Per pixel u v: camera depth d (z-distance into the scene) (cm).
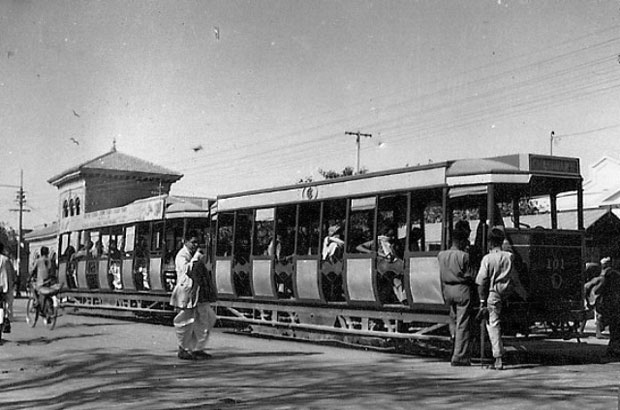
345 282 1595
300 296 1745
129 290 2581
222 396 941
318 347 1628
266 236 1925
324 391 974
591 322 2634
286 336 1825
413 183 1452
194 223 2306
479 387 1004
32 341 1734
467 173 1354
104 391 993
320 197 1694
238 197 2003
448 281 1280
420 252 1412
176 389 1003
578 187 1403
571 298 1380
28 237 8288
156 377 1123
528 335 1339
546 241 1359
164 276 2339
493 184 1327
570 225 1669
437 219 1641
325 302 1675
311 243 1855
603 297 1450
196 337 1369
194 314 1359
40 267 2148
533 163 1345
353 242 1673
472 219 1578
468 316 1267
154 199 2456
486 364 1273
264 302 1881
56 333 1978
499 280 1227
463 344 1264
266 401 898
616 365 1284
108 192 7244
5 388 1031
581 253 1398
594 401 879
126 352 1487
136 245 2566
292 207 1806
